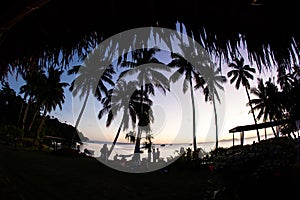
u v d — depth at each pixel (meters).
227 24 1.01
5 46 1.41
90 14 1.14
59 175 9.77
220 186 5.20
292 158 4.20
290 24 0.96
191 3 0.99
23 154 18.03
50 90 37.00
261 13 0.96
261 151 4.70
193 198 6.57
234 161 4.69
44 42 1.33
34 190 6.76
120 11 1.06
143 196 6.94
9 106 43.12
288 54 1.01
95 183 8.52
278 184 3.81
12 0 0.86
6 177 8.02
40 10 1.19
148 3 1.02
